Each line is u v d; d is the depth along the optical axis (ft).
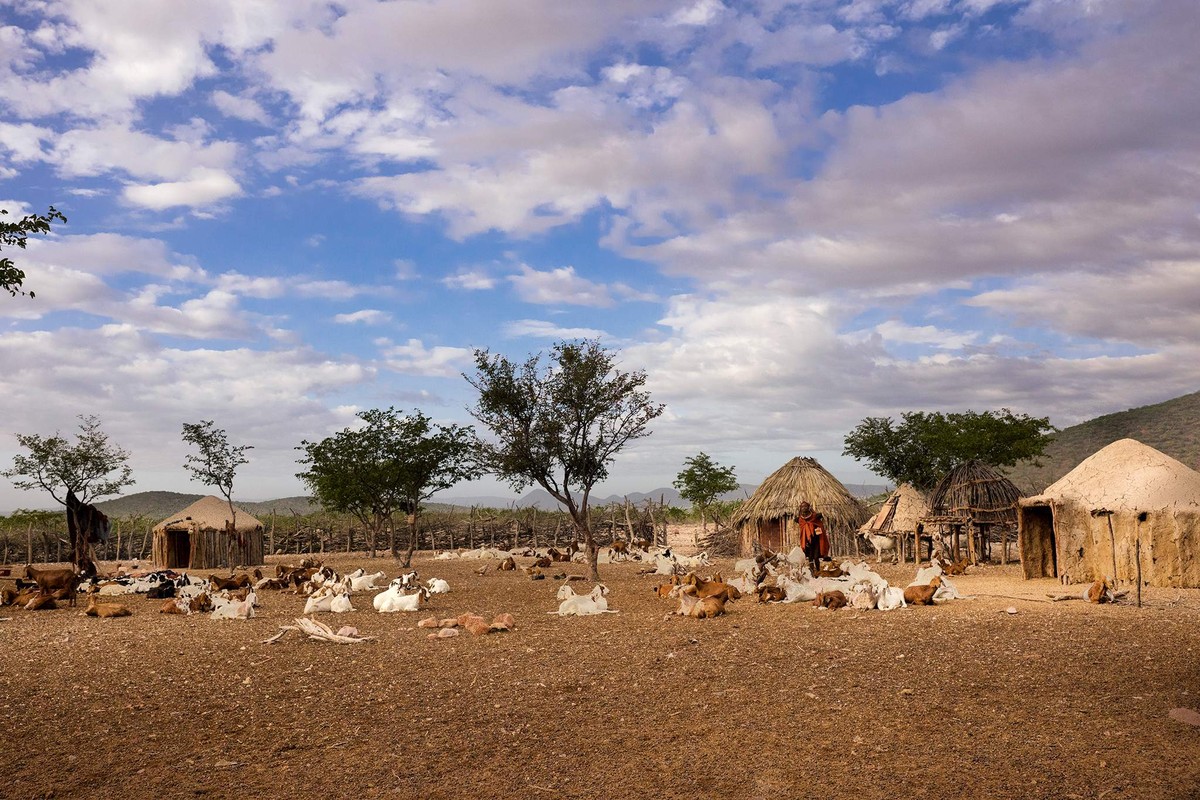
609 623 56.29
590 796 23.36
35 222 52.16
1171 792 22.39
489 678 38.45
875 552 122.72
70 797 23.90
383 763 26.48
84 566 107.04
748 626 52.65
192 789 24.44
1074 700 31.68
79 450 107.65
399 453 126.31
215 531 128.47
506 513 205.05
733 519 132.36
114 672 40.93
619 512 183.73
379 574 86.53
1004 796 22.45
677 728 29.55
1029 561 82.99
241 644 49.47
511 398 86.02
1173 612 53.47
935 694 33.17
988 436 156.35
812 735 28.17
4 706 34.24
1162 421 335.47
